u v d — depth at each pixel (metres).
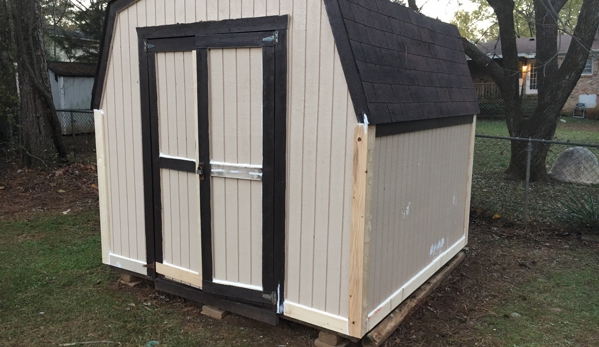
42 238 5.20
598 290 4.02
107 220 3.93
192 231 3.37
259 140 2.96
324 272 2.85
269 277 3.04
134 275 3.87
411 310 3.43
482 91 19.47
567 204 5.82
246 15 2.89
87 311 3.46
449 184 4.07
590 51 6.71
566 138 13.33
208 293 3.35
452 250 4.29
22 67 8.33
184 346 2.99
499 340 3.18
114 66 3.61
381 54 2.89
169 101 3.33
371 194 2.69
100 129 3.80
